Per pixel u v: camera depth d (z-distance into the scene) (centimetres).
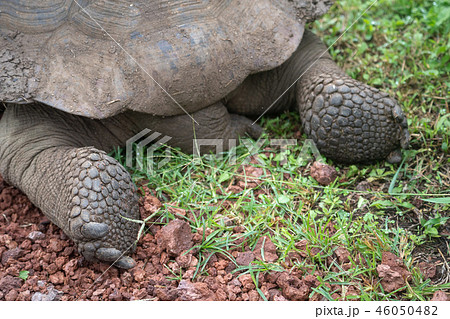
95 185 164
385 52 209
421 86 202
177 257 168
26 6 174
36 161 174
